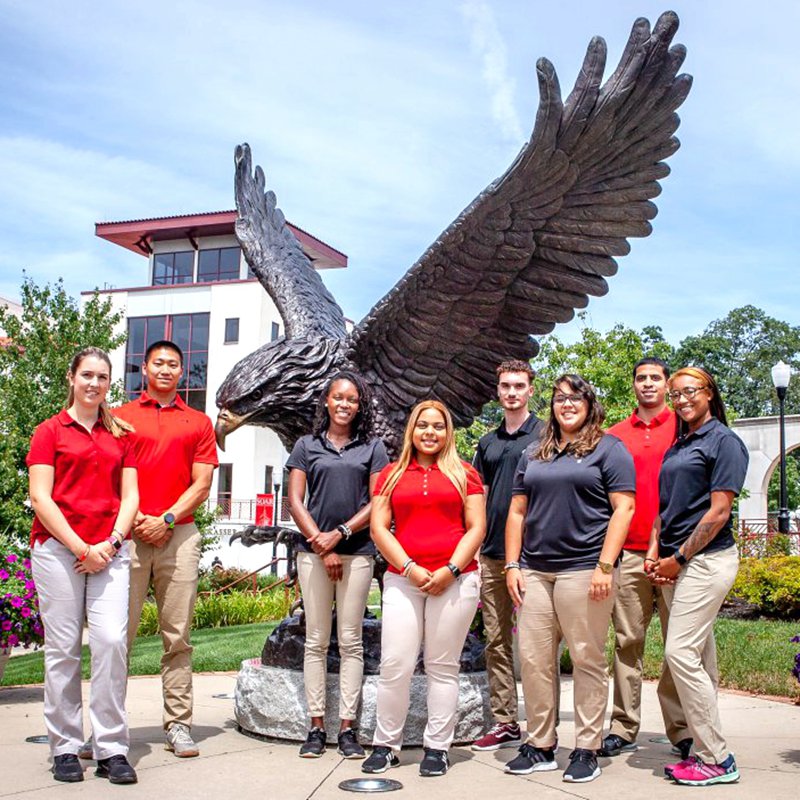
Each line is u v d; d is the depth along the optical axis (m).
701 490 3.92
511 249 4.70
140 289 27.48
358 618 4.31
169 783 3.77
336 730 4.48
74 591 3.88
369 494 4.38
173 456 4.36
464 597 3.99
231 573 22.16
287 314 5.48
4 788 3.71
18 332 16.92
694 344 53.34
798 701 6.23
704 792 3.63
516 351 5.12
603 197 4.61
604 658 3.91
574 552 3.90
